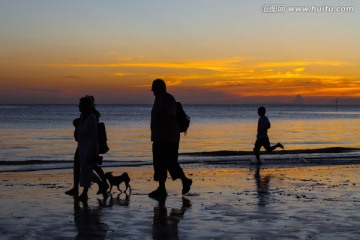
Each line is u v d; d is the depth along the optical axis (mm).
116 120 84062
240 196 9844
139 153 25562
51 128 53562
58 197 9727
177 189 10961
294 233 6605
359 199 9469
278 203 9000
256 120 83938
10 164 18250
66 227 6969
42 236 6418
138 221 7418
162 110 9844
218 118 97625
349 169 15500
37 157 23469
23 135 41375
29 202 9086
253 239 6277
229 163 17828
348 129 53500
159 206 8719
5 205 8734
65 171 15602
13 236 6387
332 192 10398
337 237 6379
